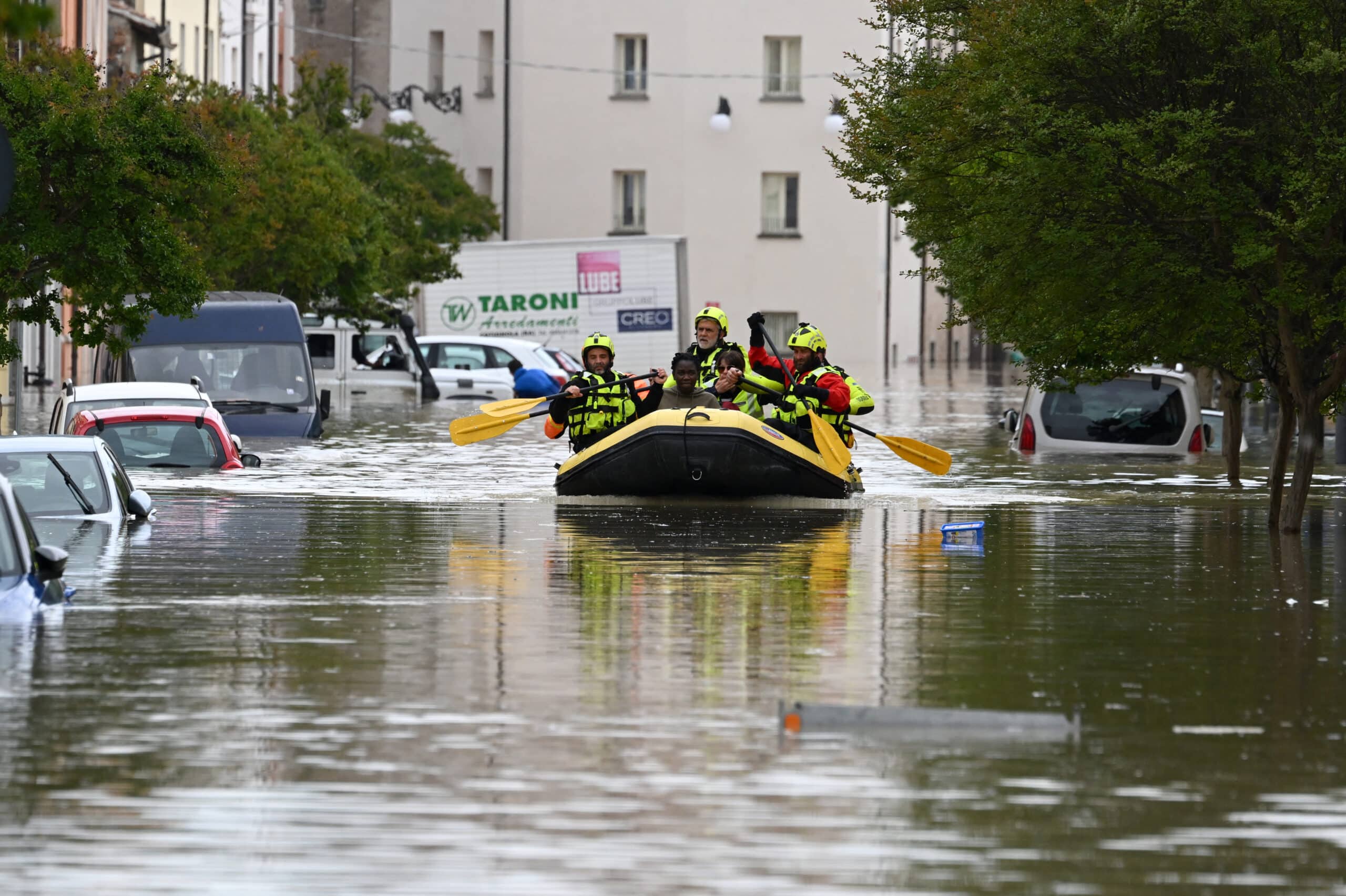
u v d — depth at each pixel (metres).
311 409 82.25
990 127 46.38
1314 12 44.38
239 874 18.03
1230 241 45.66
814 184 186.75
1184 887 17.98
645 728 23.86
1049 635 31.11
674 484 53.88
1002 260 48.09
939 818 20.05
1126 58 44.66
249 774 21.41
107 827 19.42
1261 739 23.62
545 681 26.70
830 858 18.70
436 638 30.02
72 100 57.94
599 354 56.75
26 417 92.38
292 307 84.81
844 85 64.12
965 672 27.81
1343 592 36.78
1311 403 47.44
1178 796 20.97
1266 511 54.34
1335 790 21.20
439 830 19.39
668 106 186.88
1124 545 44.88
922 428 96.12
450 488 58.72
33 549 33.53
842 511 52.84
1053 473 67.81
